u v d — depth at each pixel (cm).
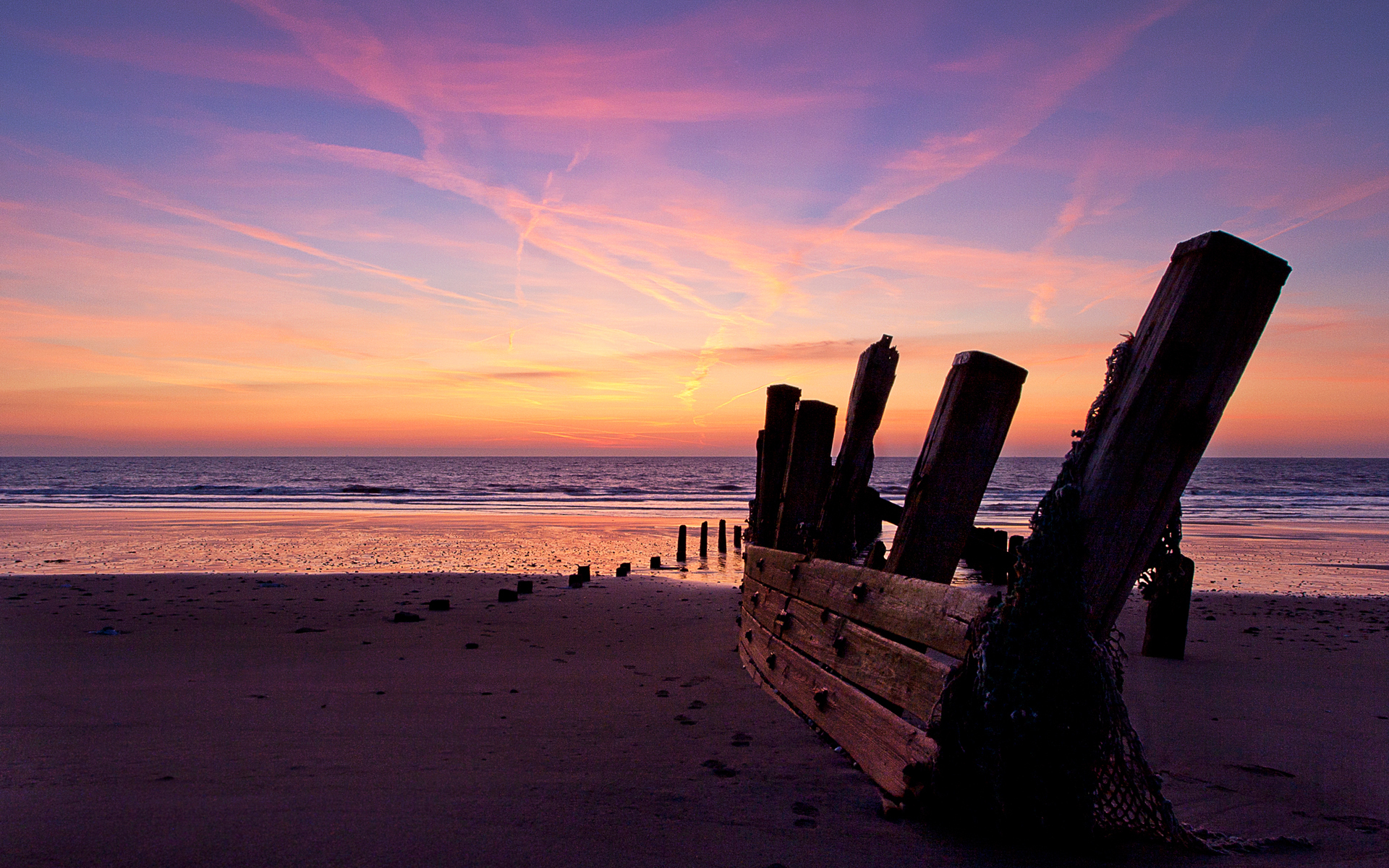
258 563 1467
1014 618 237
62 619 732
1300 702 496
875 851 246
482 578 1159
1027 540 247
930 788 259
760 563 561
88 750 351
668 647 639
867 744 320
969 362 322
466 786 308
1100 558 240
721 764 338
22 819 266
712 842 254
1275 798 324
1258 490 6109
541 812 280
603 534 2288
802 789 305
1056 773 241
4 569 1341
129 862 233
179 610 802
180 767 327
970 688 248
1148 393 237
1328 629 824
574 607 879
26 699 445
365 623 737
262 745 362
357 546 1819
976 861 238
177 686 480
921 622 290
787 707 438
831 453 528
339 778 317
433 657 583
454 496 4600
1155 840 255
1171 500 242
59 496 4047
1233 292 234
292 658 573
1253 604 1028
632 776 321
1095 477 242
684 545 1750
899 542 331
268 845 248
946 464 324
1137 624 845
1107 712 238
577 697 466
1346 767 366
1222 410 239
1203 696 514
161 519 2559
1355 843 271
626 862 238
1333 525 2820
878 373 437
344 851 245
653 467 12544
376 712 425
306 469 10650
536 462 15862
